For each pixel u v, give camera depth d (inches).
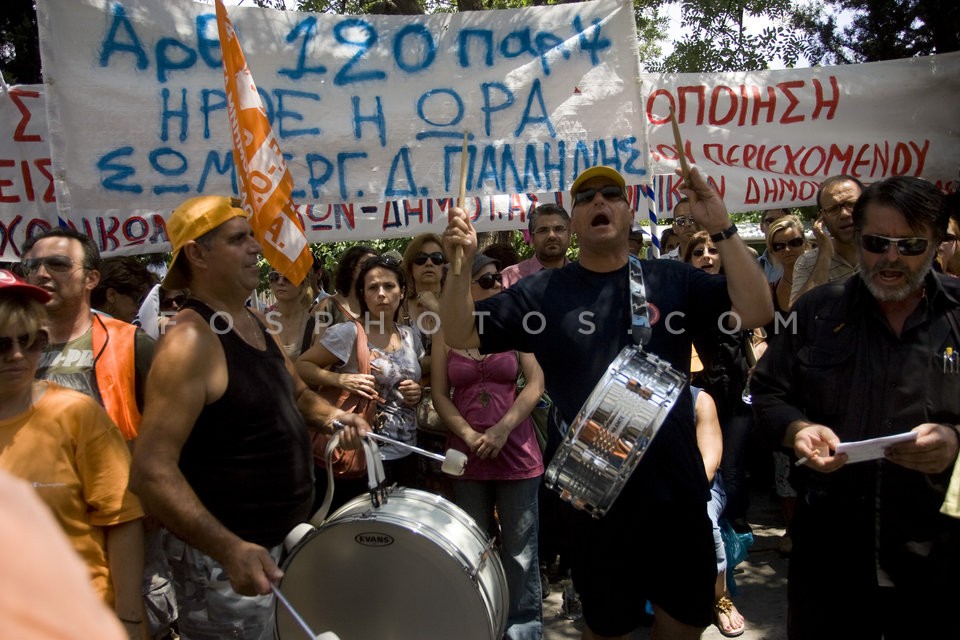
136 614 104.3
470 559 102.0
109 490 102.4
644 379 104.3
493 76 180.9
